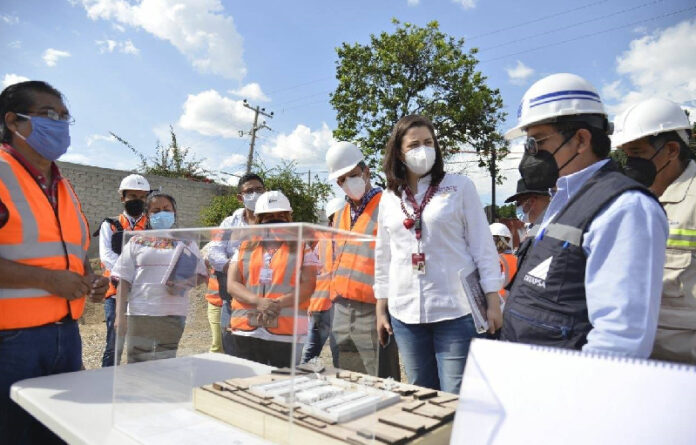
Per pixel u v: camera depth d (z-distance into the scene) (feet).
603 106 4.45
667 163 6.56
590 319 3.64
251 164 76.33
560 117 4.34
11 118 6.32
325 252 4.02
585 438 2.42
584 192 4.08
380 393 4.35
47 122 6.34
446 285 6.98
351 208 10.98
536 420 2.60
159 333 4.65
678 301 6.06
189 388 4.59
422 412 4.17
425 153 6.99
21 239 5.95
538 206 10.91
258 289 3.90
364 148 58.75
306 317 3.75
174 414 4.49
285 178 61.57
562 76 4.50
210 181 75.97
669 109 6.51
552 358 2.71
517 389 2.75
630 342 3.28
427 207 7.18
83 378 5.90
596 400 2.46
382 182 58.18
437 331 7.09
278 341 3.76
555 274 4.03
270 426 3.83
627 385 2.41
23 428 6.01
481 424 2.79
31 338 5.96
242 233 4.03
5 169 6.01
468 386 2.95
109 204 49.80
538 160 4.55
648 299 3.32
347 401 3.78
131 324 4.69
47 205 6.38
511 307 4.45
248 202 13.98
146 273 4.76
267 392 3.87
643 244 3.43
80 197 47.80
